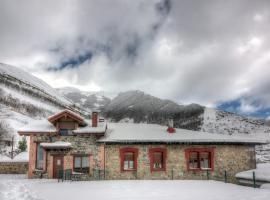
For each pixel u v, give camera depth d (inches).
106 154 989.2
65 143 975.0
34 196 535.8
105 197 549.6
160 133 1062.4
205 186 742.5
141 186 748.0
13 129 2389.3
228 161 1005.2
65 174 930.7
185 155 999.0
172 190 659.4
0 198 515.5
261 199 495.5
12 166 1222.3
